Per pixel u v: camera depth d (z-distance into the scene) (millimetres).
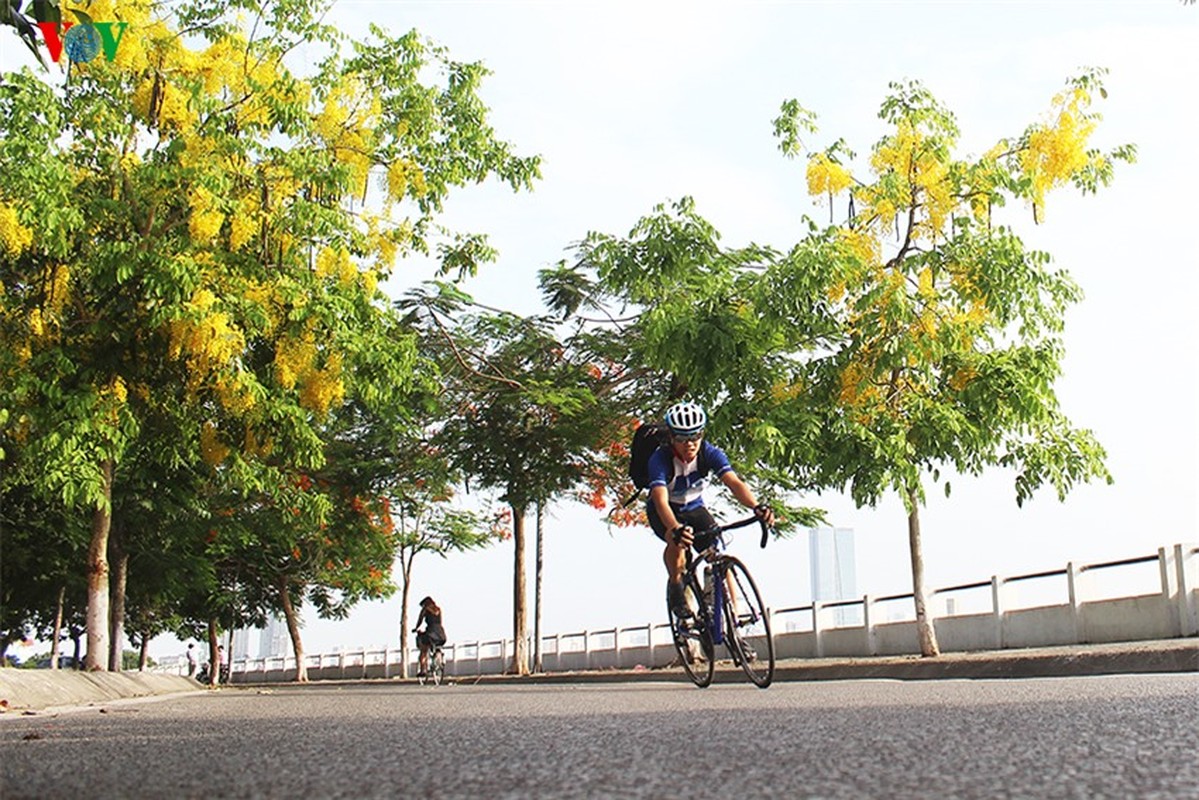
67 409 13508
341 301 14648
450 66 17344
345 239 15555
